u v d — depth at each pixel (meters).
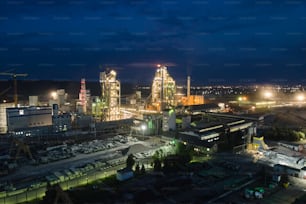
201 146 78.81
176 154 69.56
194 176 60.84
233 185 56.03
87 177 57.62
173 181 55.91
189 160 68.12
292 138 92.31
